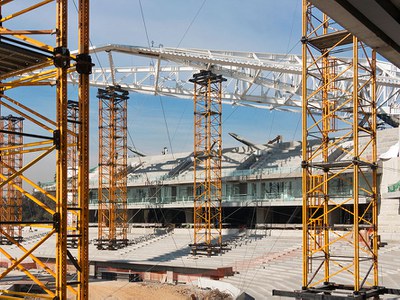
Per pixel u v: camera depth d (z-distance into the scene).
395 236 54.22
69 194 71.56
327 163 27.72
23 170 15.65
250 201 72.19
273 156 86.44
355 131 26.67
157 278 54.22
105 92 74.88
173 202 81.69
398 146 61.88
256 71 67.12
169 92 74.75
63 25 15.40
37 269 60.38
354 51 26.55
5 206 81.50
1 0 15.88
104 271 58.44
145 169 102.44
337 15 11.62
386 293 26.66
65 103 15.46
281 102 74.88
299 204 67.50
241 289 41.19
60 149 15.41
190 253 62.97
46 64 16.23
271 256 55.44
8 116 80.00
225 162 91.12
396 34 13.23
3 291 16.98
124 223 75.38
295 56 68.06
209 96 64.56
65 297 15.16
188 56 60.94
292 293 26.55
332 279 39.38
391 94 77.25
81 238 15.91
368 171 60.22
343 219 67.00
